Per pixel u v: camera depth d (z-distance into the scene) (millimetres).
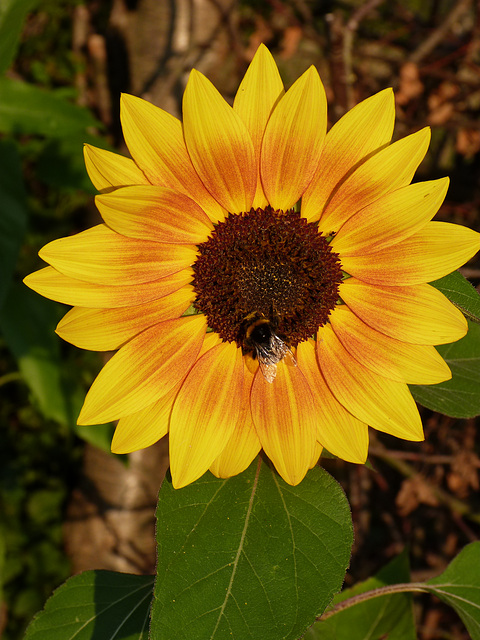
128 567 640
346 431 337
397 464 606
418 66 639
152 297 335
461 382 348
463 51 613
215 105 321
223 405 335
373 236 335
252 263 341
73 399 549
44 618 349
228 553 304
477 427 609
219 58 550
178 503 312
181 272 342
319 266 341
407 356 335
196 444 327
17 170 489
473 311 326
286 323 343
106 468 638
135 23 543
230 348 343
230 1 544
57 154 500
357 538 625
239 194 337
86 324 328
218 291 341
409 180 329
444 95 624
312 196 339
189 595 297
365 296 341
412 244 333
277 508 313
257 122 330
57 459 777
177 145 324
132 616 347
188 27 532
